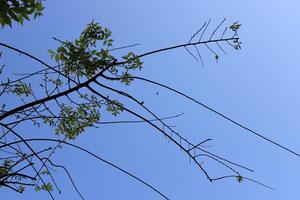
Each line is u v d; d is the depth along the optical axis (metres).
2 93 4.57
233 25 4.22
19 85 5.30
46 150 4.27
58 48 5.31
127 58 5.29
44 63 3.82
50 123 5.55
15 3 4.55
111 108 5.51
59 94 4.55
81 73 5.29
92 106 5.51
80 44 5.45
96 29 5.52
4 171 4.47
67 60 5.29
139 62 5.22
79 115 5.62
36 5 4.65
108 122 4.30
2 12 4.51
